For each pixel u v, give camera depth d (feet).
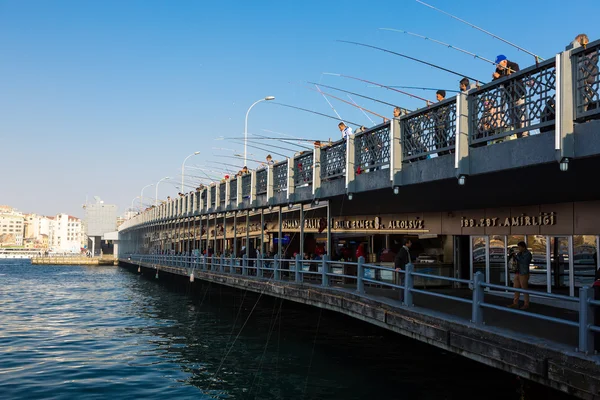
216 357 54.85
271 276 75.56
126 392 42.29
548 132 28.94
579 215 47.57
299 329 67.77
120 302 114.11
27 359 54.85
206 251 107.04
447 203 55.93
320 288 53.36
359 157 49.60
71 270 276.21
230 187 92.07
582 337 24.45
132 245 265.54
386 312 40.98
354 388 40.40
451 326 33.09
